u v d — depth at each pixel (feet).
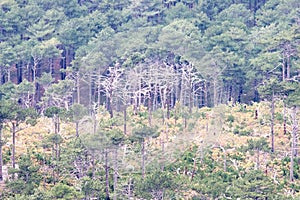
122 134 329.52
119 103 336.49
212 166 418.10
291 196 373.20
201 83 368.68
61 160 393.70
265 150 456.86
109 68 340.59
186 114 336.49
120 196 355.15
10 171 376.07
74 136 431.43
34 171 378.73
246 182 373.20
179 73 339.98
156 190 345.51
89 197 358.23
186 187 360.69
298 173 438.40
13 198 338.54
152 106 337.52
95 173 379.55
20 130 440.45
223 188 365.61
